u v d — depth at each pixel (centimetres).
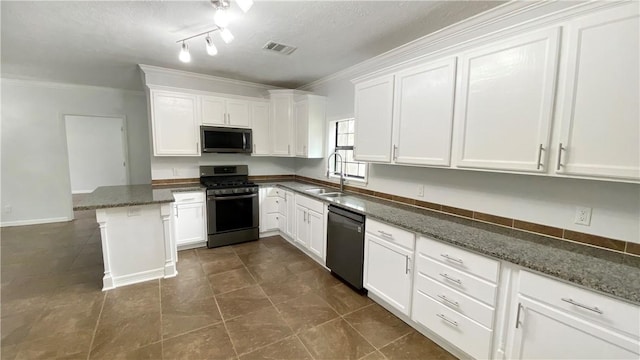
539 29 148
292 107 420
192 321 220
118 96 499
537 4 179
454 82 192
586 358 125
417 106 219
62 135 475
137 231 279
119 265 273
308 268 321
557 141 145
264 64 334
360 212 251
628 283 118
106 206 255
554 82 144
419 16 210
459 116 191
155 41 264
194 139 376
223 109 393
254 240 415
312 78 397
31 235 418
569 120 140
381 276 234
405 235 208
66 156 484
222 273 306
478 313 164
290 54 296
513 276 149
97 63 337
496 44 167
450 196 236
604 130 129
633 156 122
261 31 239
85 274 297
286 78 399
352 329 213
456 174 230
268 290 270
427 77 210
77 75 400
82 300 247
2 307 235
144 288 270
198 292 264
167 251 294
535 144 153
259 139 426
